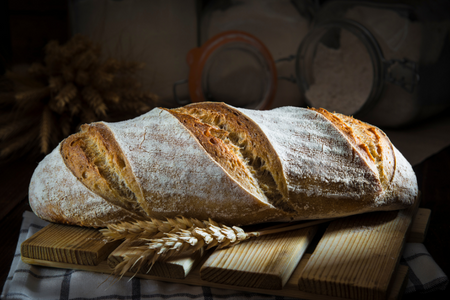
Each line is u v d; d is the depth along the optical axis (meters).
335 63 0.74
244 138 0.49
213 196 0.47
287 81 0.80
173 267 0.45
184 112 0.51
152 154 0.48
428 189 0.58
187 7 0.76
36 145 0.68
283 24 0.78
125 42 0.74
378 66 0.70
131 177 0.48
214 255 0.45
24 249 0.47
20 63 0.79
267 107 0.78
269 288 0.44
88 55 0.66
